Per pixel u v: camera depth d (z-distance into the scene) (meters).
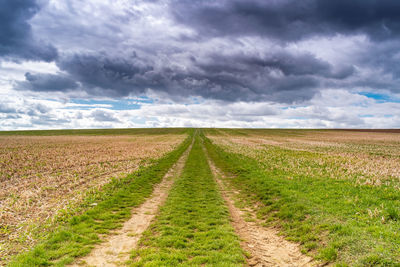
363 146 50.59
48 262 7.20
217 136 94.69
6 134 94.88
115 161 29.92
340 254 7.30
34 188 16.39
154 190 17.81
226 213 12.62
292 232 9.70
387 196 11.71
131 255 7.82
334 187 14.52
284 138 81.25
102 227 10.36
